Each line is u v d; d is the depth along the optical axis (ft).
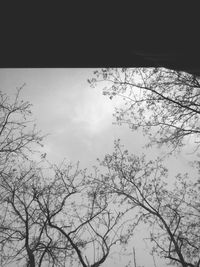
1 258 49.49
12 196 51.62
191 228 54.08
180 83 50.06
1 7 8.32
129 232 54.13
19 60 9.65
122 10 8.44
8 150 51.47
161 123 54.19
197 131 51.78
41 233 50.14
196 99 50.78
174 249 51.16
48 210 50.93
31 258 46.65
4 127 50.65
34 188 52.80
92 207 55.93
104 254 50.90
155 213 54.39
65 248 50.67
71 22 8.66
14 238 50.08
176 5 8.23
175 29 8.52
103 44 9.30
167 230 51.29
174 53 9.21
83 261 47.42
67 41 9.19
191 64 9.45
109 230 53.36
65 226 52.75
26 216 50.01
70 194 55.31
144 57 9.75
